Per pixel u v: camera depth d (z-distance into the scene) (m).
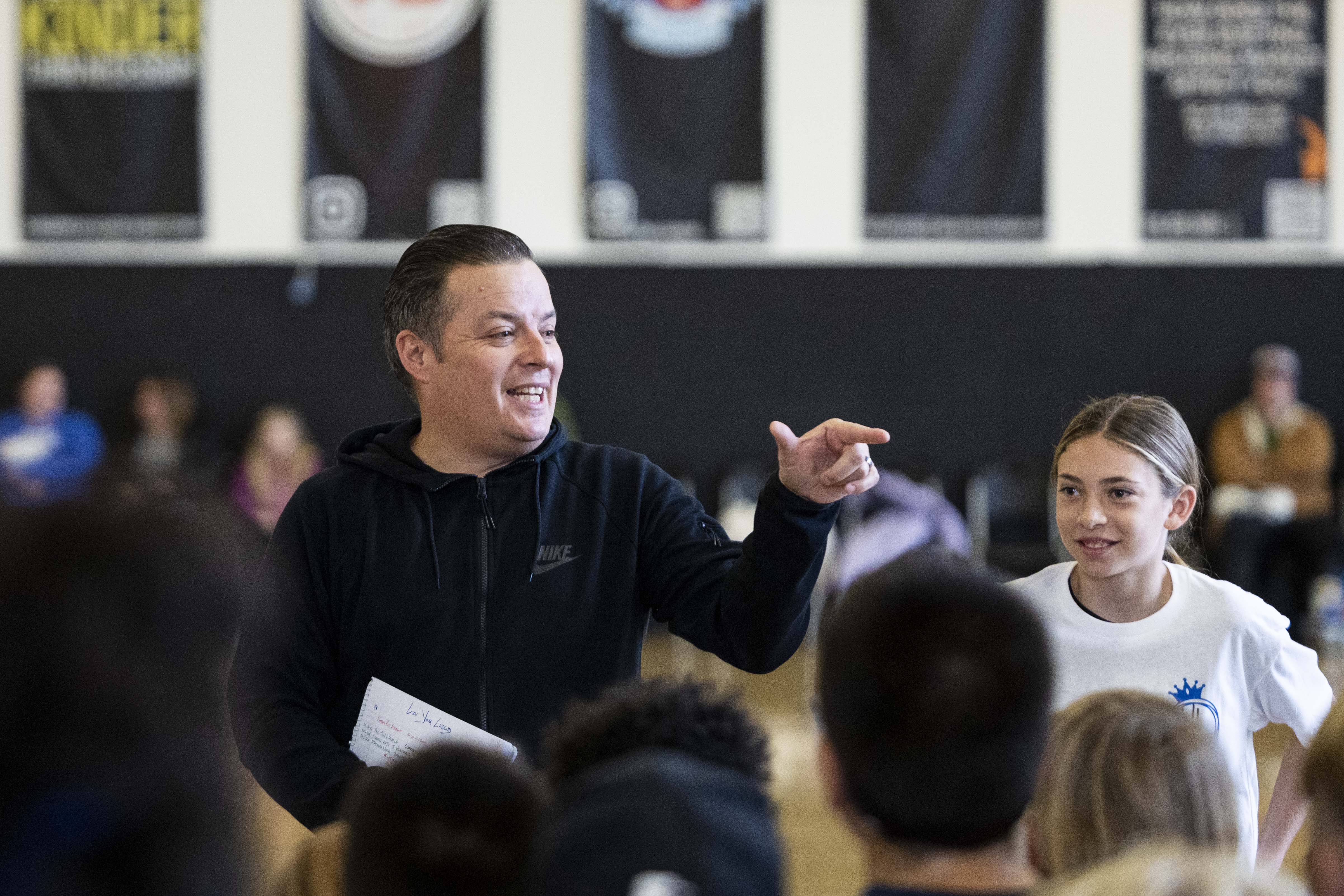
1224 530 12.06
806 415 13.86
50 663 0.96
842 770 1.79
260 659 3.09
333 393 13.73
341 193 13.02
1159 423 3.54
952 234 12.88
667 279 13.78
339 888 1.97
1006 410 13.76
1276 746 8.29
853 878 6.23
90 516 1.02
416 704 3.01
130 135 13.02
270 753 2.96
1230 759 3.46
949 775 1.68
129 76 12.98
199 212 13.08
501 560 3.19
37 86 12.94
